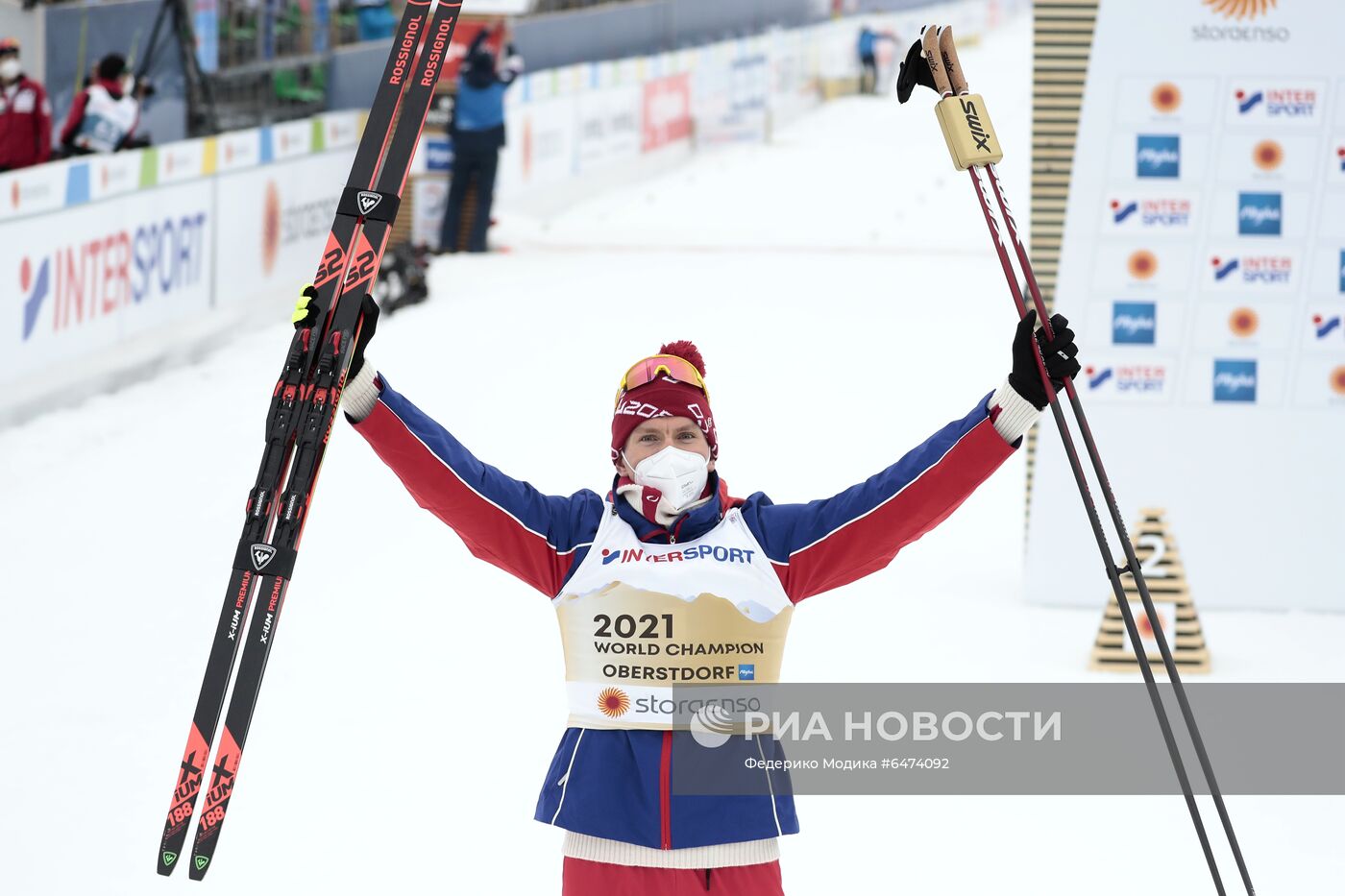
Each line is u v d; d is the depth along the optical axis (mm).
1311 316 16078
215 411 23484
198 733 6879
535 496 7145
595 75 47812
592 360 26188
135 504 19141
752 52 60219
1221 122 15867
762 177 51875
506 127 41562
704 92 56781
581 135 47281
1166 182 15984
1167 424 16375
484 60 37000
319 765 12016
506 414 22859
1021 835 10992
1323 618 16219
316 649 14570
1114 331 16250
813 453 21078
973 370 25531
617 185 50156
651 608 6883
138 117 28156
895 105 66688
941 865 10547
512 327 28859
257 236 30344
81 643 14625
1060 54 15961
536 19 45938
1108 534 16422
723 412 22906
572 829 6781
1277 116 15836
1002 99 65875
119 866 10273
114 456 21188
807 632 15289
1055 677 14164
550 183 45344
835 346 27156
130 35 31375
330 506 18922
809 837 10984
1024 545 17281
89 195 23734
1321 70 15766
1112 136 15953
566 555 7109
